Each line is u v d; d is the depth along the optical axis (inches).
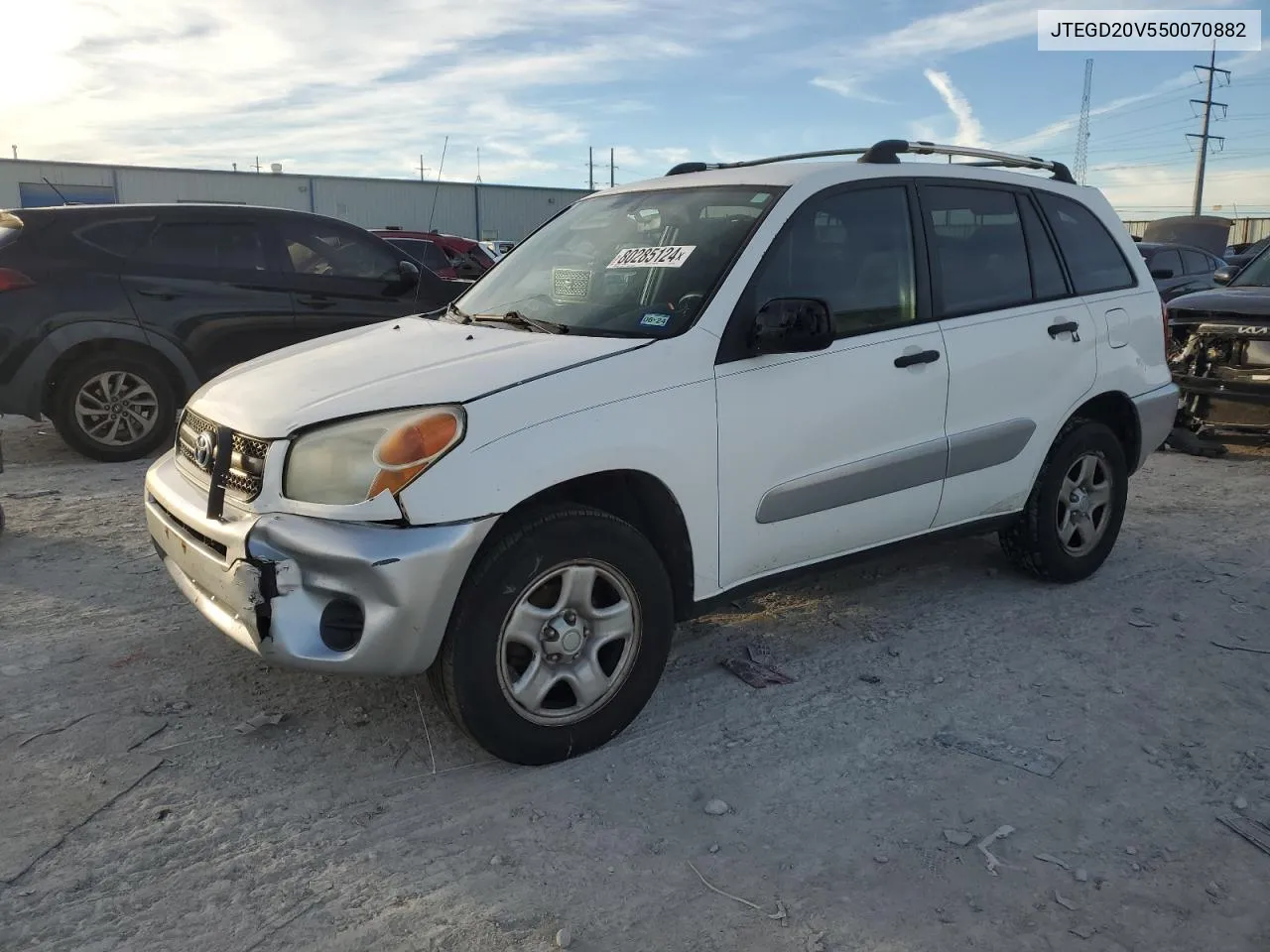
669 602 130.3
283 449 115.5
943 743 132.5
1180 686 150.4
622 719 129.2
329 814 114.1
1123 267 196.1
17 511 228.5
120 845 107.3
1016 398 170.2
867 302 151.9
